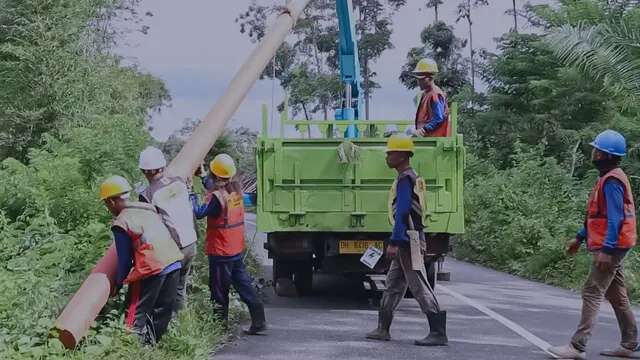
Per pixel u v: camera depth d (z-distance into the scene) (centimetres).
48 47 1370
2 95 1373
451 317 940
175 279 660
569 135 2244
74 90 1403
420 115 1037
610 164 685
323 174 991
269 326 855
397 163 743
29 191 930
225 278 785
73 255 803
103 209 930
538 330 849
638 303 1099
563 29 1512
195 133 952
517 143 2081
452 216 977
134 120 1207
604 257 670
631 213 679
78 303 614
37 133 1396
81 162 1022
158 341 657
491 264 1727
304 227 991
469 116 2888
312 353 714
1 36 1420
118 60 1611
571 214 1609
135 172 1038
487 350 736
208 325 744
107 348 588
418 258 742
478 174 2422
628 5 1739
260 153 994
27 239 798
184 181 779
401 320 908
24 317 586
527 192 1764
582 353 694
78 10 1415
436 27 4494
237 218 790
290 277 1102
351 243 1004
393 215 768
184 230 709
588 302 688
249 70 1089
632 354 707
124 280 641
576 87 2316
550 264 1443
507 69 2697
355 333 816
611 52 1462
